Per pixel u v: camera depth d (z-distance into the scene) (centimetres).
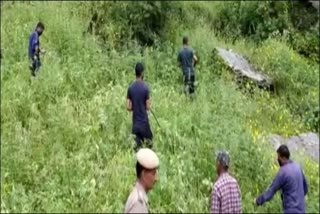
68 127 913
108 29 1353
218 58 1335
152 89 1117
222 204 636
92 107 990
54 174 813
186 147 911
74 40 1255
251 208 800
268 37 1562
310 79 1386
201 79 1252
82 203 752
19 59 1177
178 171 827
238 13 1652
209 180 837
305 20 1667
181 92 1169
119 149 896
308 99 1294
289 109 1280
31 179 800
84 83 1089
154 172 443
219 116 1045
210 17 1627
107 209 745
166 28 1442
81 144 892
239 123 1055
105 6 1422
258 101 1253
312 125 1225
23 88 1032
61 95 1051
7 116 954
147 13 1401
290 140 1120
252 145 927
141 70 897
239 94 1202
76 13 1397
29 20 1338
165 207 773
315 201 852
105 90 1081
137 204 431
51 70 1098
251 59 1427
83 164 835
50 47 1228
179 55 1186
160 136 921
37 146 879
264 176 880
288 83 1359
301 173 735
